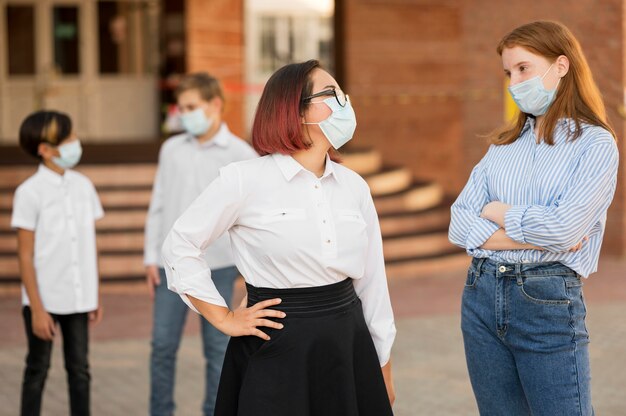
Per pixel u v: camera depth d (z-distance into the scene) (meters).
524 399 3.79
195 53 14.45
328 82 3.38
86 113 16.39
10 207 11.36
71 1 16.25
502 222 3.67
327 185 3.46
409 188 13.23
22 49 16.17
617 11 11.70
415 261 11.49
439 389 6.76
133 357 7.80
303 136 3.38
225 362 3.42
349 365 3.36
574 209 3.51
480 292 3.75
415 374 7.16
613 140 3.62
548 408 3.62
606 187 3.56
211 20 14.53
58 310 5.12
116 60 16.50
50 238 5.12
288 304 3.33
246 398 3.28
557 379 3.60
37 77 16.19
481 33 13.99
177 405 6.39
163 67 15.38
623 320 8.91
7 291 10.36
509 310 3.65
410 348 7.96
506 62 3.75
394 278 11.27
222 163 5.64
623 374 7.05
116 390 6.82
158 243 5.67
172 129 14.59
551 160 3.67
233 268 5.49
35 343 5.12
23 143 5.17
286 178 3.38
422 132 14.42
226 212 3.38
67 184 5.22
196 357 7.68
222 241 5.43
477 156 14.24
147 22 16.44
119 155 13.07
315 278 3.34
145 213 11.26
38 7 16.14
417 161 14.45
